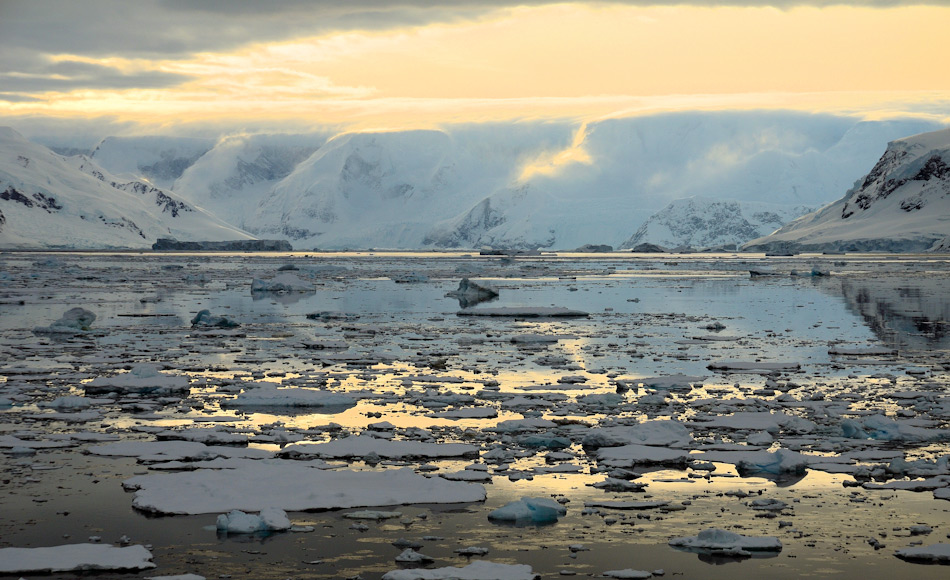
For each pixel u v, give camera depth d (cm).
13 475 1164
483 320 3447
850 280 6844
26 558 859
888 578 831
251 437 1382
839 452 1333
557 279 7394
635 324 3294
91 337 2783
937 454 1308
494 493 1104
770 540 916
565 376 2020
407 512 1027
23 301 4281
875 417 1463
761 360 2295
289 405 1659
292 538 937
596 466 1235
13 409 1616
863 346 2581
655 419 1529
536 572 846
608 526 981
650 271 9506
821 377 2020
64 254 18850
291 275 5400
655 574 841
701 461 1262
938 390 1847
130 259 14100
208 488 1085
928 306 4094
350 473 1162
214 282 6525
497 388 1872
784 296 4919
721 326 3078
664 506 1048
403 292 5331
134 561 855
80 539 926
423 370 2123
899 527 974
